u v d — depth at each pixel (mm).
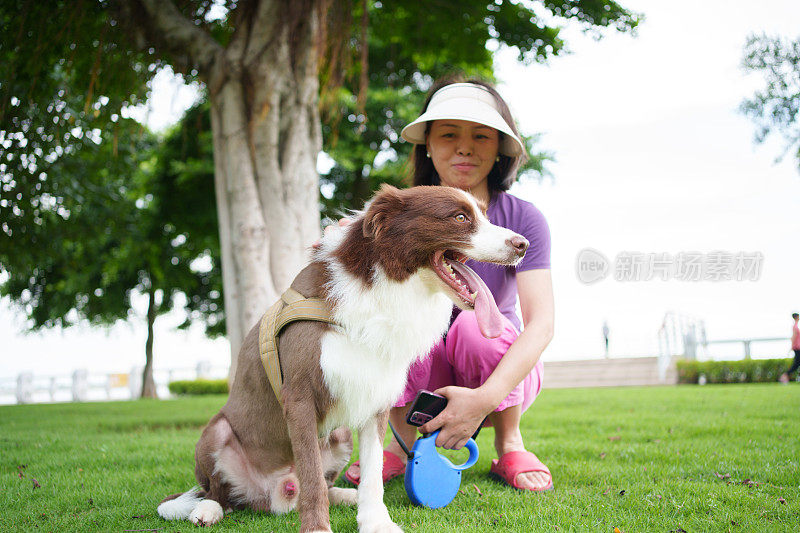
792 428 5531
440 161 3736
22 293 22141
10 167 9938
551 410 8375
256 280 6977
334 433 3154
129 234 15672
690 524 2629
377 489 2678
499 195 3742
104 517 3012
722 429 5602
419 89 16875
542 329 3225
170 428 8008
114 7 7488
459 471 3094
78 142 11367
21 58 8516
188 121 15219
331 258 2764
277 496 3014
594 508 2904
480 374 3338
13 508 3297
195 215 16359
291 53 7496
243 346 3082
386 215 2707
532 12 9227
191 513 2877
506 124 3623
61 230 13047
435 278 2736
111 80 8055
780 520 2674
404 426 3732
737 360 18359
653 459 4180
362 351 2645
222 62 7273
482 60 10398
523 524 2648
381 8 9883
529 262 3439
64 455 5195
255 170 7238
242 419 3010
